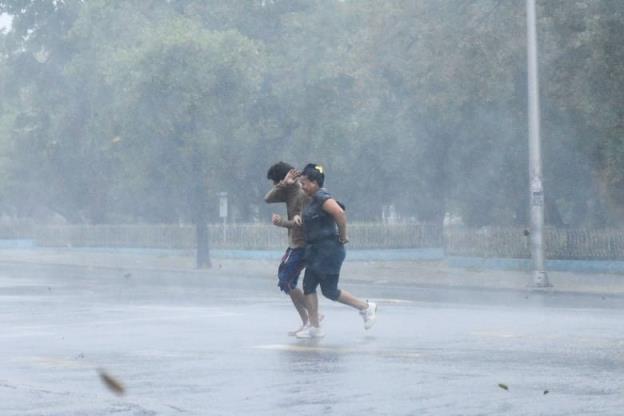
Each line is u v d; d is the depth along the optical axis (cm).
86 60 9406
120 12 9156
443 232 8212
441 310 3562
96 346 2559
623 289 5306
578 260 6538
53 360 2294
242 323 3131
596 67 6131
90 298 4456
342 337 2638
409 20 7069
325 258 2633
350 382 1873
